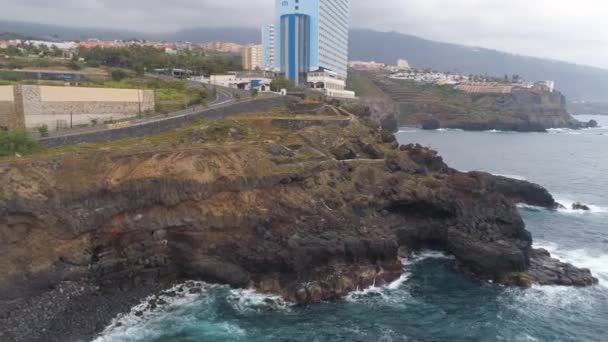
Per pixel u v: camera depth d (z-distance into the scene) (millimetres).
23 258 48219
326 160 73812
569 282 58500
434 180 77938
